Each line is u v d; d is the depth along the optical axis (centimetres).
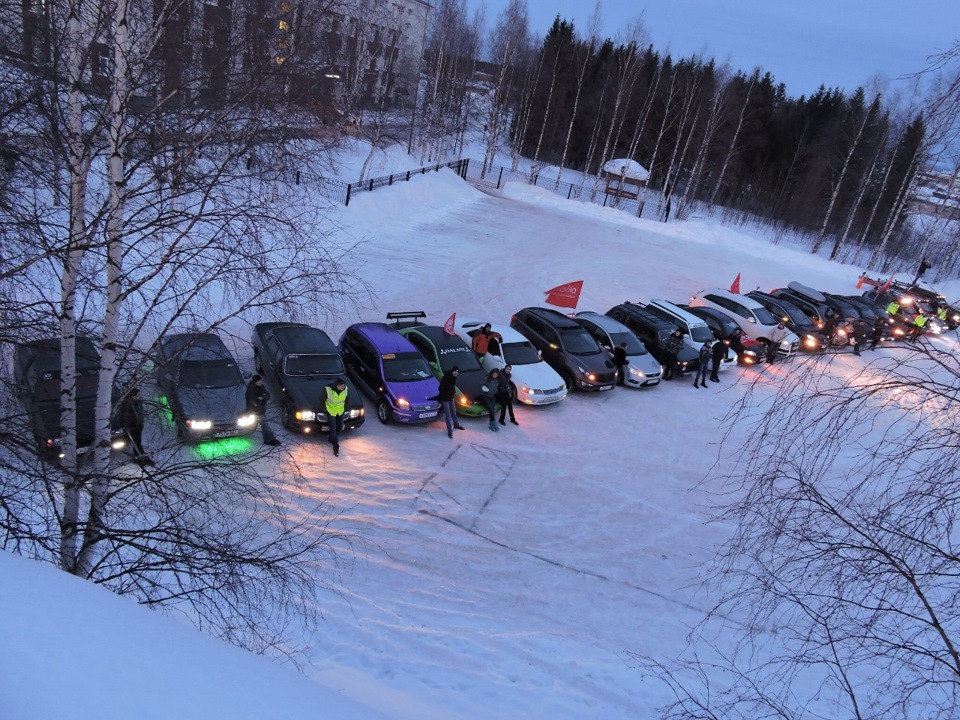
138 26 552
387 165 3625
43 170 522
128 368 607
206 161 617
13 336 529
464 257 2694
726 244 4212
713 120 4828
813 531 422
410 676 658
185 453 969
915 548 381
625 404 1619
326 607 764
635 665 754
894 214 4209
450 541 970
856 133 4797
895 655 401
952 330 2881
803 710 614
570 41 5972
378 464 1155
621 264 3086
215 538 536
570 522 1075
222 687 212
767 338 2067
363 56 2458
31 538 492
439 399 1292
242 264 593
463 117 5534
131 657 212
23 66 507
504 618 820
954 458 363
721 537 1080
